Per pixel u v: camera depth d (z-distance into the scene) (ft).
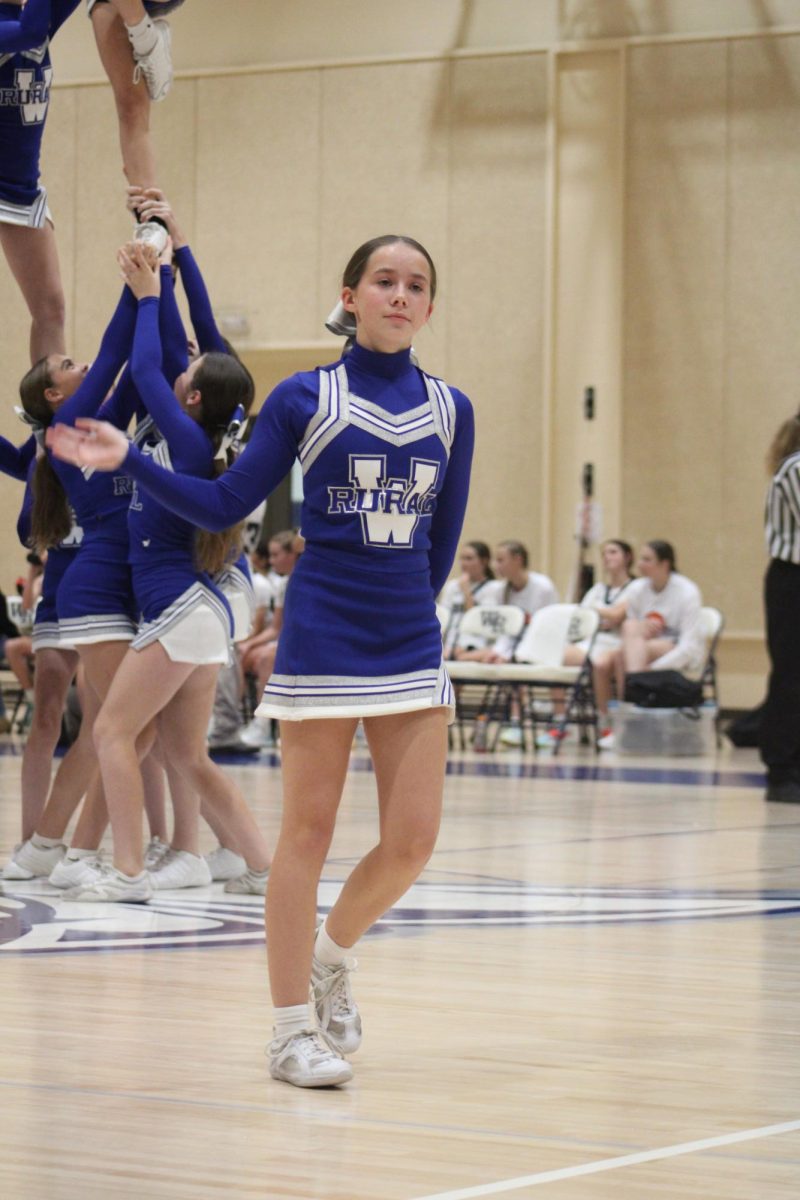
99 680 30.81
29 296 31.76
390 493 17.79
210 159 101.09
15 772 58.65
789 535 49.24
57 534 32.78
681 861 36.58
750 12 91.71
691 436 92.43
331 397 17.79
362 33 98.73
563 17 94.89
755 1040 18.98
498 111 95.86
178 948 24.80
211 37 101.35
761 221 91.50
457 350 96.27
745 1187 13.05
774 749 51.08
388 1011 20.52
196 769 30.58
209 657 29.25
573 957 24.53
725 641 91.45
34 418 31.89
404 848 17.69
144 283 25.32
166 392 21.79
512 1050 18.40
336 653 17.61
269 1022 19.62
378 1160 13.82
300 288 99.55
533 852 38.06
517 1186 13.01
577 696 78.69
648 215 93.25
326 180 99.04
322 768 17.84
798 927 27.61
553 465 94.58
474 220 96.17
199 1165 13.53
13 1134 14.34
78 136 102.63
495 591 81.97
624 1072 17.34
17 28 27.25
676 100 92.84
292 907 17.42
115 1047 18.10
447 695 17.89
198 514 17.38
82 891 29.76
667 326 92.84
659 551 76.84
